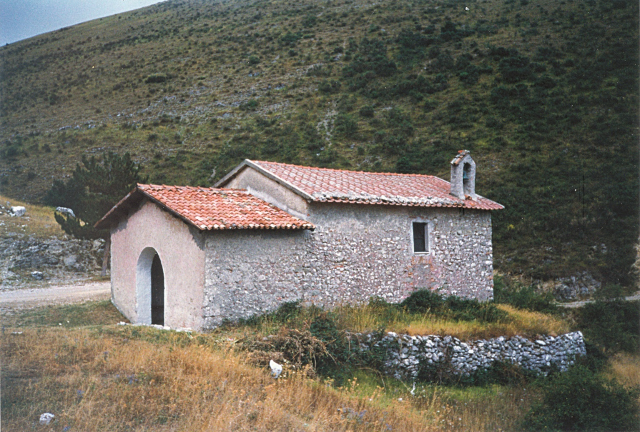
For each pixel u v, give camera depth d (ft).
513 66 197.36
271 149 166.61
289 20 333.42
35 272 79.10
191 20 378.32
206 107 214.90
